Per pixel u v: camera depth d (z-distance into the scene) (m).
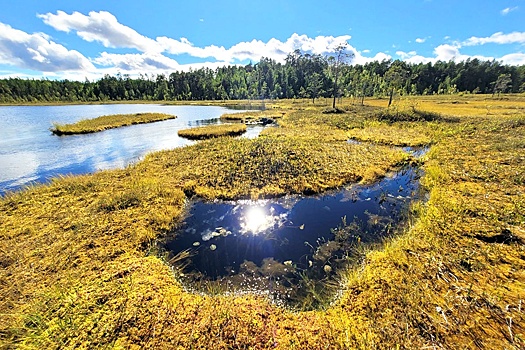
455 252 5.01
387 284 4.39
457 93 69.19
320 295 4.62
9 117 36.31
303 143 14.91
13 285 4.54
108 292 4.30
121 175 10.67
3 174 12.29
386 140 16.67
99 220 6.87
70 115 39.25
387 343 3.33
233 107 53.22
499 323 3.43
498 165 10.02
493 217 6.17
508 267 4.50
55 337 3.51
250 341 3.49
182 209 8.02
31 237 6.05
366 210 7.87
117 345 3.41
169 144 18.39
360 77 54.47
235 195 8.78
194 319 3.84
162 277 4.88
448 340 3.27
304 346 3.40
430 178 9.58
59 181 9.97
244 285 4.98
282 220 7.38
